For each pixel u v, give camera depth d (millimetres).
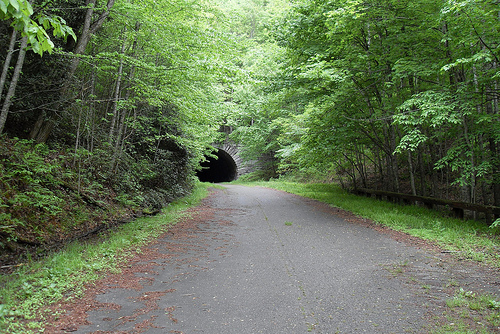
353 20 10172
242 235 7871
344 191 17531
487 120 7820
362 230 8164
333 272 5188
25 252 5684
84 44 8727
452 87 8719
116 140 10844
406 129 9359
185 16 9812
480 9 6836
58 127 10047
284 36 13391
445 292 4305
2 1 2281
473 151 8414
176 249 6570
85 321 3492
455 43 8438
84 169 9273
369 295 4270
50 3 7668
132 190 11086
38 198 6715
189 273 5188
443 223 8180
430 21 9164
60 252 5734
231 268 5441
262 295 4316
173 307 3930
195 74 9805
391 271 5172
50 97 8758
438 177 14391
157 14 8750
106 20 10125
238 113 19719
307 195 16172
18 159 7191
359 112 12477
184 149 16578
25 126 9109
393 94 11945
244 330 3387
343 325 3484
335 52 11477
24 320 3379
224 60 9453
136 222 8859
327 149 12594
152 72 9734
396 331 3334
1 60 7719
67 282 4426
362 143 14484
